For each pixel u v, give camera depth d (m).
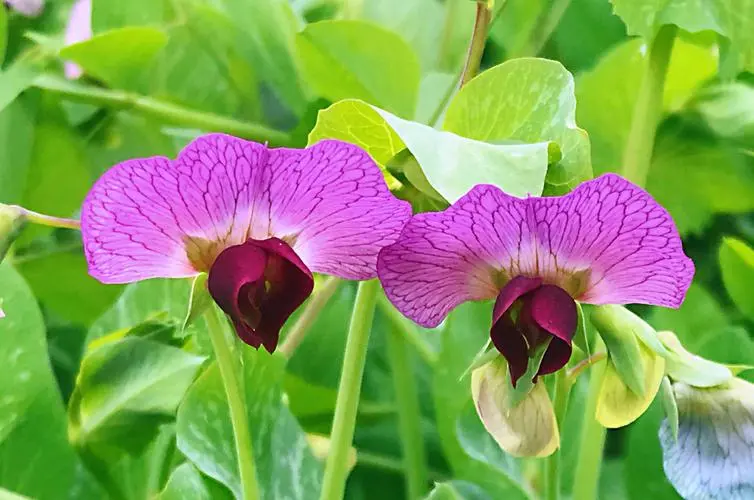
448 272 0.24
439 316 0.24
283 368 0.28
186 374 0.27
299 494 0.27
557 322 0.23
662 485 0.30
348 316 0.32
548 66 0.25
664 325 0.32
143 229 0.23
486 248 0.24
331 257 0.24
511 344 0.24
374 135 0.25
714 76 0.31
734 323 0.32
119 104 0.33
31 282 0.33
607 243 0.24
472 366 0.24
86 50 0.32
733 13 0.28
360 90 0.32
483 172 0.23
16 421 0.28
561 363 0.24
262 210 0.23
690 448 0.26
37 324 0.28
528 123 0.25
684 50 0.31
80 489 0.29
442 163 0.23
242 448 0.25
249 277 0.23
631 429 0.31
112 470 0.28
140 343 0.27
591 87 0.32
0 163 0.33
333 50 0.31
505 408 0.24
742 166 0.32
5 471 0.28
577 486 0.28
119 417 0.27
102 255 0.23
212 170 0.23
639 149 0.30
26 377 0.28
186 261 0.24
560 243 0.24
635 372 0.24
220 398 0.27
